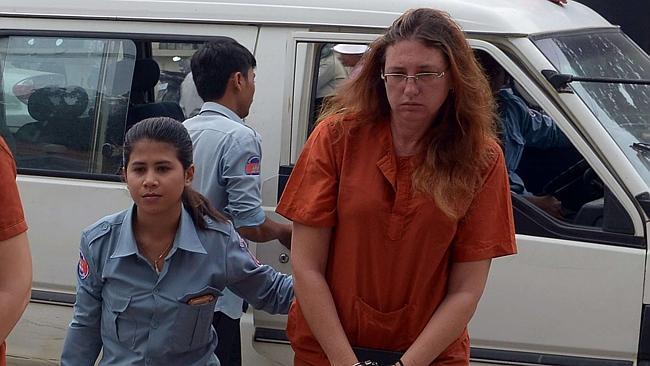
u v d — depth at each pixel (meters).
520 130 3.80
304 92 3.79
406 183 2.46
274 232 3.52
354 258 2.52
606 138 3.40
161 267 2.74
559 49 3.68
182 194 2.76
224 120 3.49
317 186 2.54
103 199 3.98
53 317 4.07
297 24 3.79
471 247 2.52
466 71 2.44
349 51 3.72
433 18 2.43
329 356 2.51
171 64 3.99
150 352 2.76
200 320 2.78
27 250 2.27
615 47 4.06
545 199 3.61
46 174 4.10
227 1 3.89
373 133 2.52
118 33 4.04
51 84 4.16
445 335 2.49
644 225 3.37
